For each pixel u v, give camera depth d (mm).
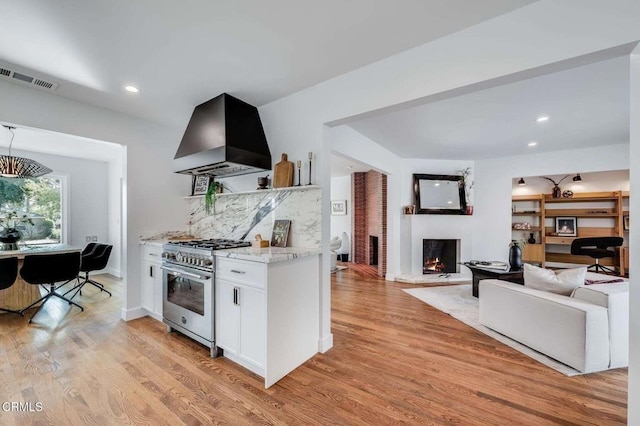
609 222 6277
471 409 1806
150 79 2525
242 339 2248
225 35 1938
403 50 2117
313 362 2398
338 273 6398
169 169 3777
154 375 2166
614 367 2260
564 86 2674
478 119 3551
